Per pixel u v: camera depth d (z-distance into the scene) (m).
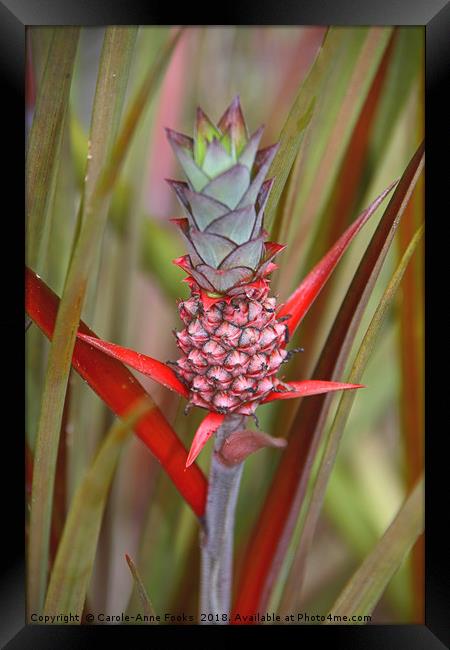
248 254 0.43
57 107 0.49
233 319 0.44
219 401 0.44
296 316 0.47
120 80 0.48
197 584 0.60
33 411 0.60
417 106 0.61
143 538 0.63
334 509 0.67
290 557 0.58
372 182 0.59
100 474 0.44
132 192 0.64
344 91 0.60
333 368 0.50
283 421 0.62
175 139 0.43
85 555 0.46
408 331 0.59
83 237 0.44
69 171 0.64
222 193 0.42
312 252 0.60
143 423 0.48
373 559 0.50
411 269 0.58
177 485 0.49
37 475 0.48
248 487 0.67
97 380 0.47
